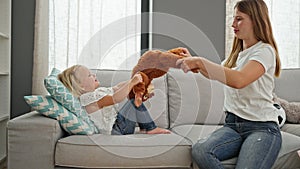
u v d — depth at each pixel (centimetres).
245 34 210
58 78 231
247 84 189
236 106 207
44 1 350
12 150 215
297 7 380
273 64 202
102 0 359
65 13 354
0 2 344
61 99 223
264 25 206
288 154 203
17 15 362
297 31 380
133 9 364
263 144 187
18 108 364
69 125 220
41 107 220
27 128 214
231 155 199
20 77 364
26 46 363
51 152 213
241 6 209
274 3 377
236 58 225
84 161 211
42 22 350
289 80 308
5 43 346
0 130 340
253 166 181
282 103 285
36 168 214
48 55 352
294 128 257
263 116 200
